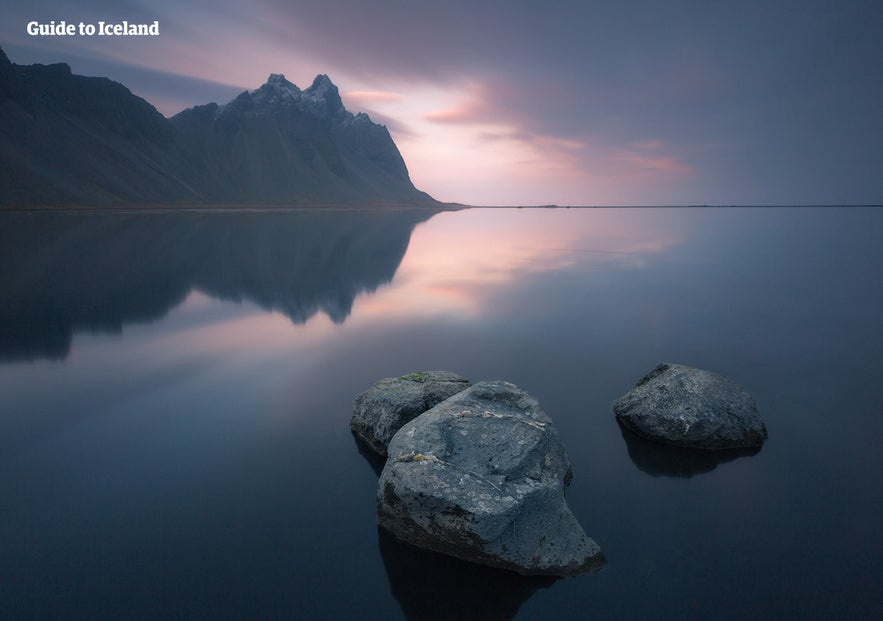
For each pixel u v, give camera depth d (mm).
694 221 83875
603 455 6660
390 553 4762
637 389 7844
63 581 4348
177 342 12133
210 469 6242
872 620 4062
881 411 8211
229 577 4430
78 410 8031
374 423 6801
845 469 6379
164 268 24359
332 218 77312
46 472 6137
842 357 11141
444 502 4609
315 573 4496
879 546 4953
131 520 5199
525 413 5934
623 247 38719
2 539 4887
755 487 5949
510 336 12773
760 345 12039
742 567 4648
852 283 21234
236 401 8453
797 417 7953
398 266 26672
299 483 5941
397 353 11281
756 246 38938
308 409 8125
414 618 4027
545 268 26266
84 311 15375
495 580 4434
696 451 6773
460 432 5402
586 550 4672
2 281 19953
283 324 14102
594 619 4059
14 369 10047
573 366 10422
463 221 82812
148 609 4066
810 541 5020
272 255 30703
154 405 8250
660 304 16906
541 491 4742
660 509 5500
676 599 4262
